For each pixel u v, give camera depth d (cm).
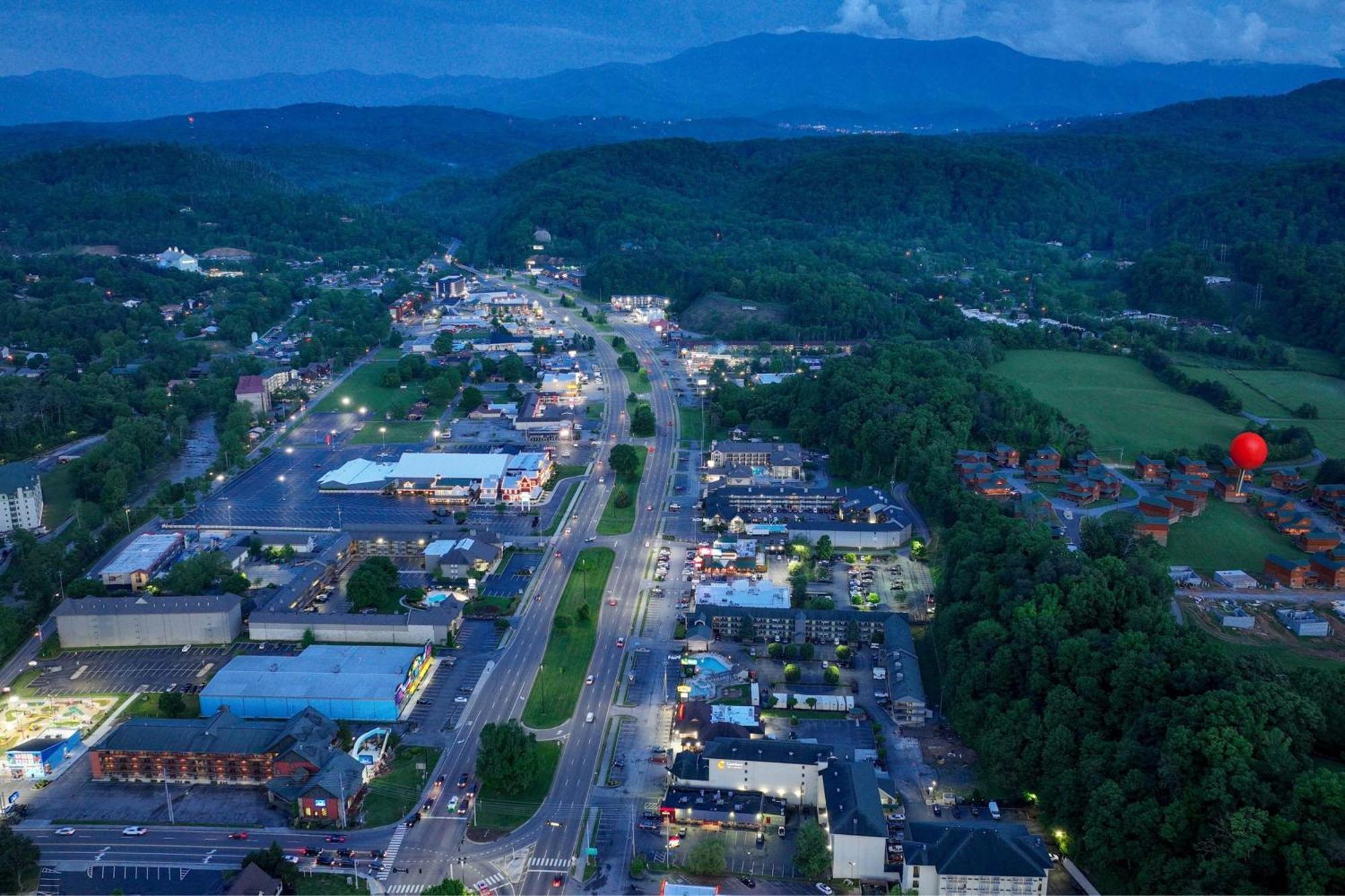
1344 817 17775
